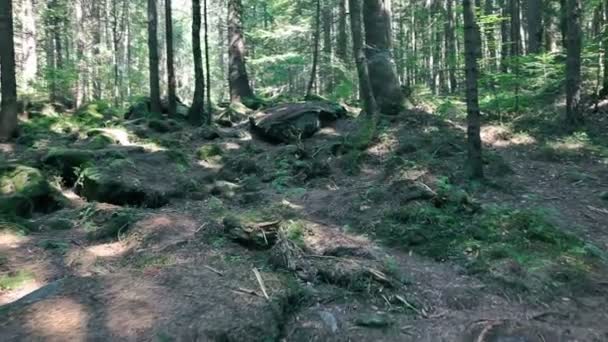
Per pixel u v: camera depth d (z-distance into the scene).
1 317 4.24
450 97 16.69
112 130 13.41
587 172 9.59
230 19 20.17
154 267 5.66
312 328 4.70
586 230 7.07
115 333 4.06
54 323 4.14
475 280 5.74
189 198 9.20
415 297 5.34
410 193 7.75
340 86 19.88
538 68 14.72
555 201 8.18
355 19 11.80
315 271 5.63
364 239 6.89
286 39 28.81
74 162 10.05
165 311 4.44
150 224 7.45
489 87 16.02
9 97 13.09
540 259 6.02
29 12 23.53
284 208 7.80
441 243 6.55
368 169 10.22
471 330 4.72
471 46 8.62
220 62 42.62
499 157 10.14
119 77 31.03
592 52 13.66
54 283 5.02
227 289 4.96
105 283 4.98
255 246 6.45
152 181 9.58
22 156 10.88
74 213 8.53
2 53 12.99
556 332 4.68
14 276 5.86
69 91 23.11
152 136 13.84
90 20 28.56
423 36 25.75
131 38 40.72
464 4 8.59
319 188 9.48
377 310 5.09
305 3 27.58
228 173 10.56
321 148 11.58
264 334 4.38
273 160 11.22
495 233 6.70
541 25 18.94
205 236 6.89
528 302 5.29
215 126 14.99
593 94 13.16
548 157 10.50
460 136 11.45
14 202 8.09
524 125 12.41
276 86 31.34
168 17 16.62
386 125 12.30
